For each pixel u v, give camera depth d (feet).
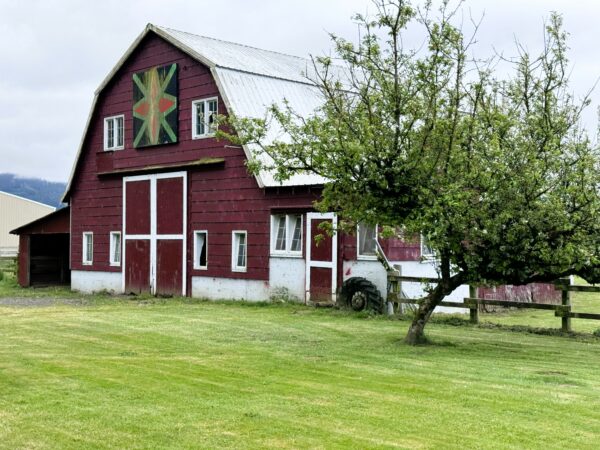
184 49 80.48
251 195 74.69
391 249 63.77
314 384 32.53
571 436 24.57
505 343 45.80
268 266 72.74
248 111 75.72
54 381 33.24
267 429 25.39
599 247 39.19
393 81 40.40
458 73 40.01
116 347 43.50
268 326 53.72
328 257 67.31
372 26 40.65
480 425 25.85
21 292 94.99
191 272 81.15
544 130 39.73
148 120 86.17
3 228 216.95
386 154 39.50
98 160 93.66
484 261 40.65
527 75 41.52
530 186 38.37
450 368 36.32
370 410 27.86
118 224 90.99
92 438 24.45
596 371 35.94
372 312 60.95
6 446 23.66
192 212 81.15
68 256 110.22
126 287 89.30
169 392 30.96
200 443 23.89
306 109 80.69
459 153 39.70
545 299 78.23
